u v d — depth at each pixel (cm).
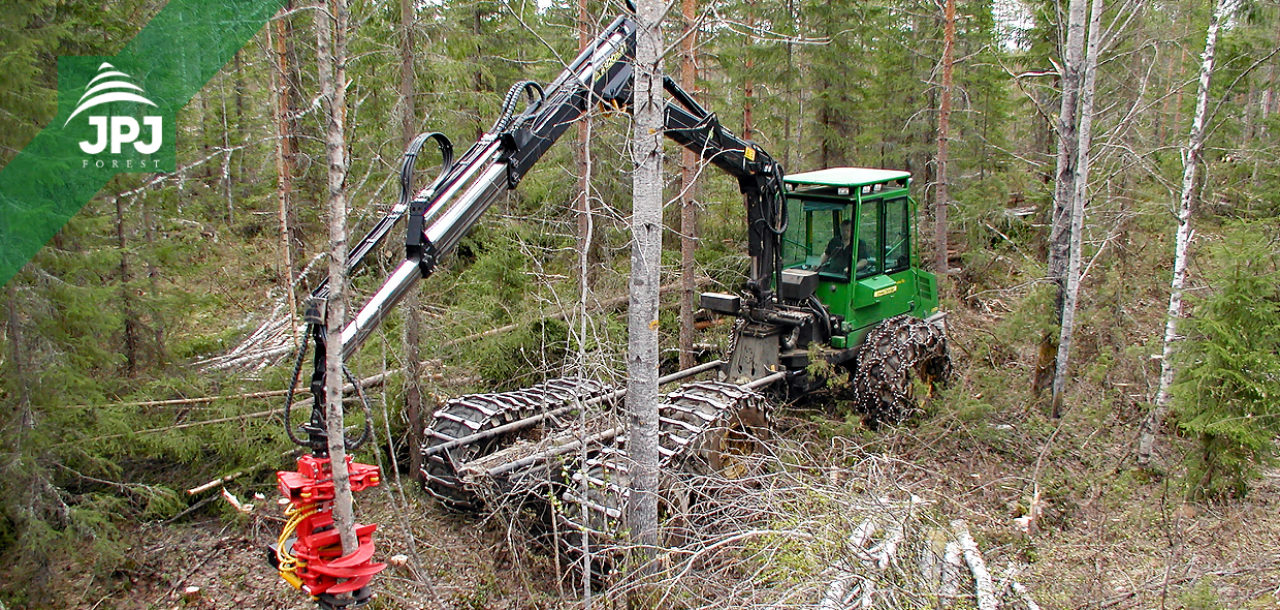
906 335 916
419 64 837
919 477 768
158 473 776
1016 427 918
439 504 756
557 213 1248
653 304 538
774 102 1387
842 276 921
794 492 600
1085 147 902
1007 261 1593
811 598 498
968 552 616
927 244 1722
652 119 510
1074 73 916
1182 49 1411
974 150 1597
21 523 626
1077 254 918
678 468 658
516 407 760
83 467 722
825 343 930
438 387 967
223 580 652
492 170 527
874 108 1605
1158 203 1174
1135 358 985
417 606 604
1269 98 2056
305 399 854
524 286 1080
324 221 1404
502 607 604
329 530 414
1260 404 711
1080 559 654
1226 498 755
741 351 916
